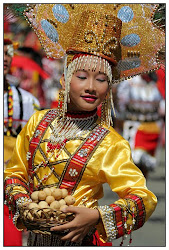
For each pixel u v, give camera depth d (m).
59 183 2.81
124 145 2.83
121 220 2.63
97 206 2.83
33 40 4.70
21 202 2.81
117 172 2.75
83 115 2.93
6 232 3.91
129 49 3.01
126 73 3.04
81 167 2.78
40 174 2.88
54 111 3.10
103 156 2.79
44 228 2.56
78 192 2.78
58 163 2.82
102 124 2.95
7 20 3.34
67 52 2.90
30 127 3.07
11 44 4.59
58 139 2.88
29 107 4.68
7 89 4.61
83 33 2.81
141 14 3.02
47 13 3.08
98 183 2.84
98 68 2.74
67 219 2.60
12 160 3.11
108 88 2.87
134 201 2.68
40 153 2.91
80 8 3.04
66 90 2.85
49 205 2.64
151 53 3.04
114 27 2.83
